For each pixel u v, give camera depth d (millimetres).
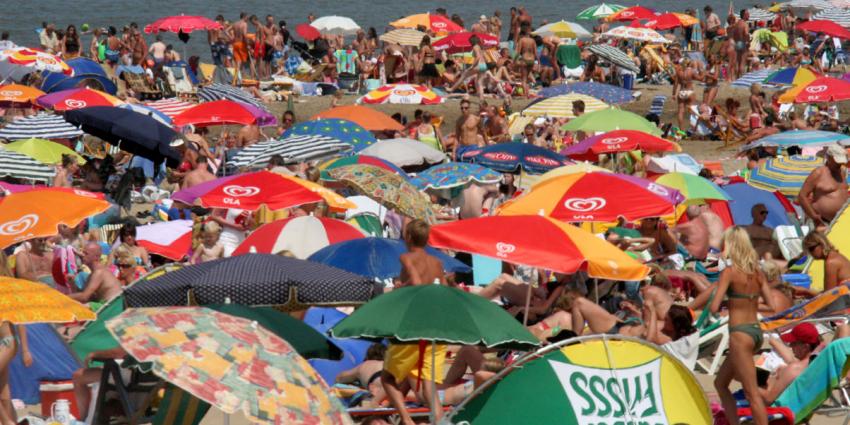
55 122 81062
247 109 82312
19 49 107000
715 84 113188
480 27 141125
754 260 33812
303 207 56062
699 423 32500
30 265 47844
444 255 49312
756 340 33781
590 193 47781
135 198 80938
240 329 27719
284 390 26188
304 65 133750
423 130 92062
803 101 91125
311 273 35844
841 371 34844
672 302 45375
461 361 37000
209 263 36156
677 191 55031
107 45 133875
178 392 33250
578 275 48188
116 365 34625
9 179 71000
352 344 42219
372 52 140000
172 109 96625
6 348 32531
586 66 131375
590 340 31484
